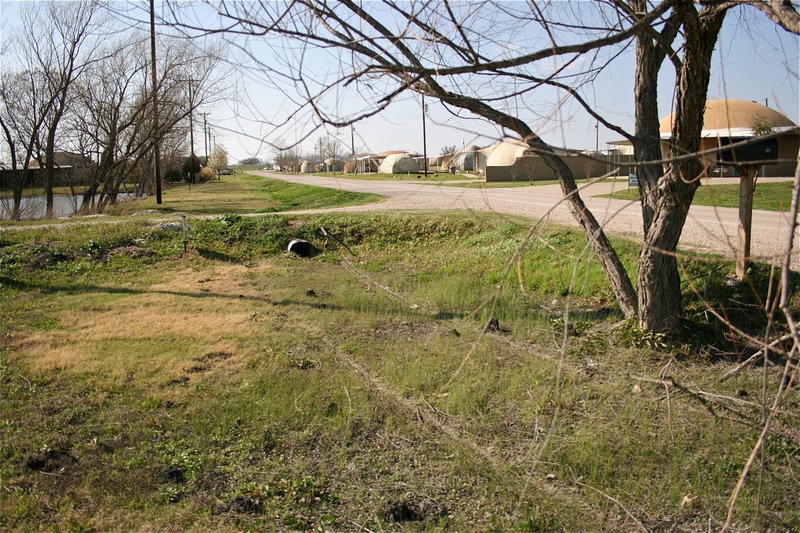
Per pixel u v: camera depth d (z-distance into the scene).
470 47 3.32
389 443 5.49
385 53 3.26
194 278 12.54
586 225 7.98
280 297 10.73
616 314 8.82
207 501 4.64
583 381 6.73
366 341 8.16
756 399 6.15
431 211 17.84
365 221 16.84
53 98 28.11
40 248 14.71
